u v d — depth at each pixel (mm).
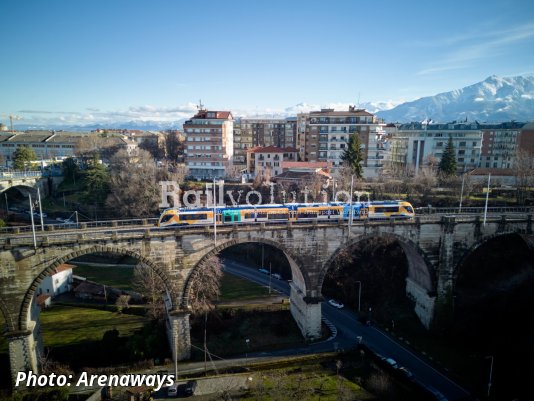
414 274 71875
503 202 93312
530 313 64312
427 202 95938
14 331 50438
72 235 52375
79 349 59594
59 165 158625
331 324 69812
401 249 83812
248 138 189375
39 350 55875
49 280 83312
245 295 82500
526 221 66625
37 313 55969
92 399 46531
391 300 77000
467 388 50281
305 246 60562
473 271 77500
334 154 138875
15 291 50250
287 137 189125
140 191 107938
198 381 51094
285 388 49312
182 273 56625
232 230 57062
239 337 64938
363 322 69812
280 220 60469
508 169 120062
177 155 189250
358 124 135000
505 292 70938
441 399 46312
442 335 65000
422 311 68625
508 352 57188
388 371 53281
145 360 56031
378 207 65125
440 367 55281
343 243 61938
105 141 176875
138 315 74062
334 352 58656
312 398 47438
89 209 118125
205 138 140125
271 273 95562
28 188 130375
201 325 67562
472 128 149125
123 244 53688
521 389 49406
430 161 130375
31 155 157750
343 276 85562
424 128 155500
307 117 145875
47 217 120500
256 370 54094
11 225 110688
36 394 46500
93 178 119438
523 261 76062
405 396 48188
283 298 80938
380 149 138125
